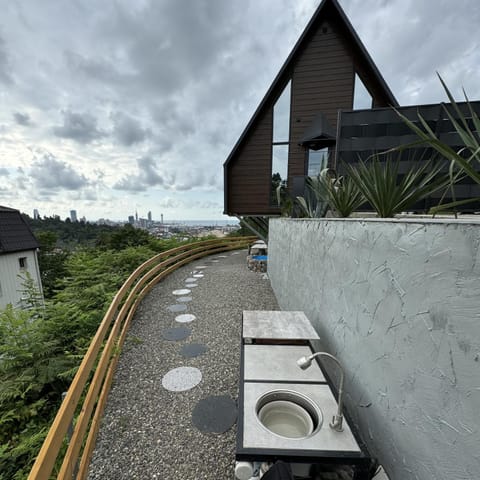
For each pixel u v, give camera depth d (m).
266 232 7.29
